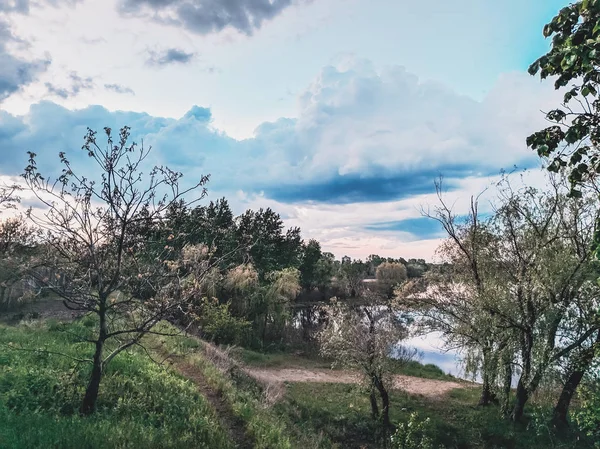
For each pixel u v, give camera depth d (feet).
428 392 83.66
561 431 59.11
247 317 124.57
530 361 59.11
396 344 69.15
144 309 32.17
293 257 230.07
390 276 195.72
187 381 42.68
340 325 70.49
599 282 27.27
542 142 20.76
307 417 61.16
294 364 106.42
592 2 15.85
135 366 41.57
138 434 27.48
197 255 34.37
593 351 51.60
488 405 71.92
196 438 30.19
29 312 81.56
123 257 31.22
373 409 66.28
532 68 18.67
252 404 44.47
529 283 59.67
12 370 34.91
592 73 17.85
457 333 68.80
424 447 49.42
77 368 35.09
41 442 23.79
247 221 209.26
